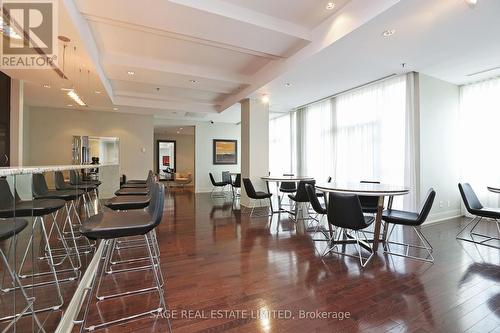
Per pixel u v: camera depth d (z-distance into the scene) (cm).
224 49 395
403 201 455
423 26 281
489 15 262
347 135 566
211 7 273
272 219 485
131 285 219
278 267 260
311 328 164
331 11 308
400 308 187
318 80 462
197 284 223
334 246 319
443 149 476
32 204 156
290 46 367
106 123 731
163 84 523
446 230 403
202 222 458
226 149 962
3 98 412
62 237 217
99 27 325
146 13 274
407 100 443
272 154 855
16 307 132
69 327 160
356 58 366
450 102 489
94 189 371
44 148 664
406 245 319
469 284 223
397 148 464
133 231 154
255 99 588
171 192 927
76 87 461
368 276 239
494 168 454
